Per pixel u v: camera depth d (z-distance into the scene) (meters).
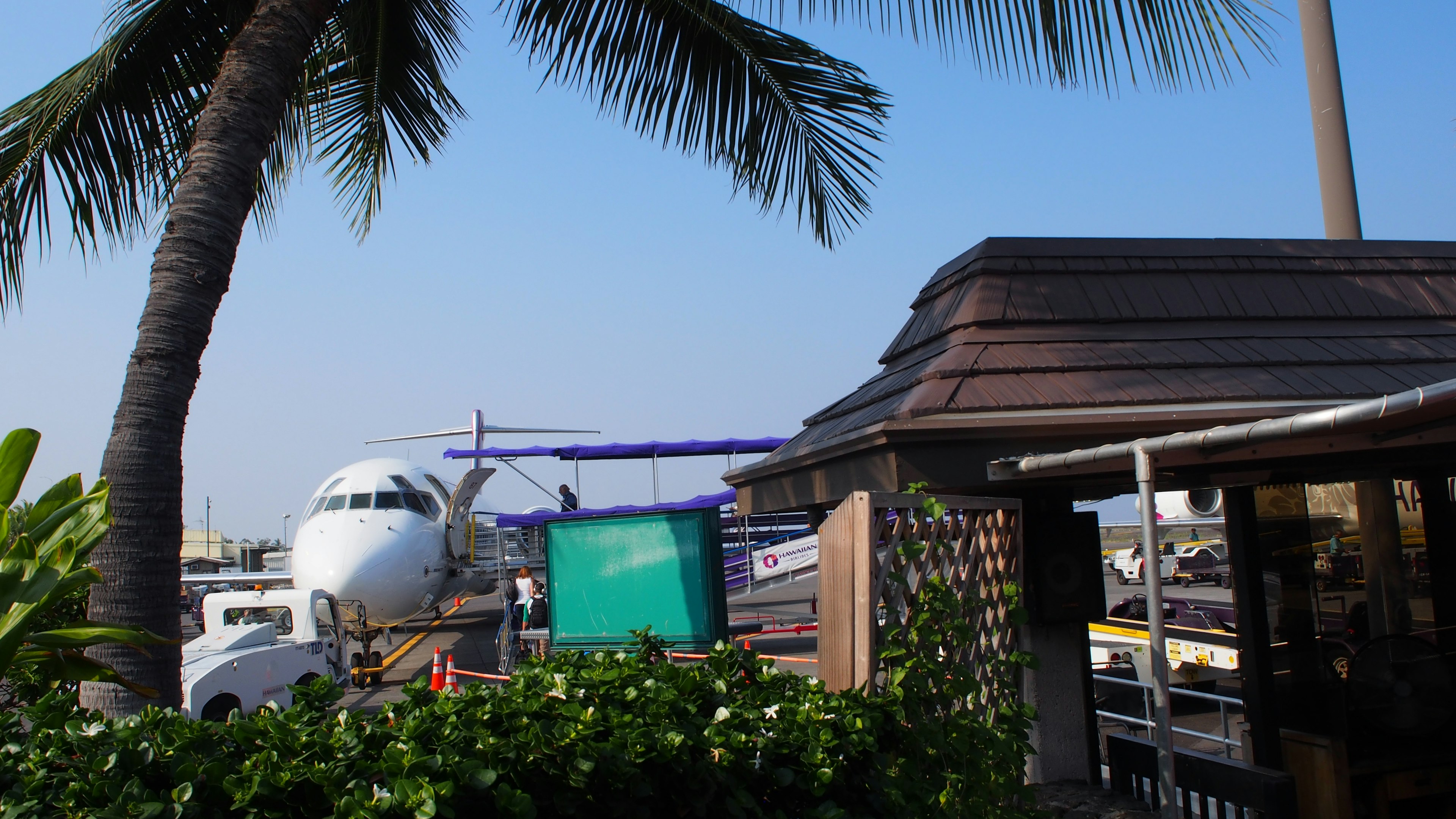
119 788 2.43
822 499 5.71
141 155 5.65
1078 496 6.32
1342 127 7.69
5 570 2.65
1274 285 6.34
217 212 4.36
